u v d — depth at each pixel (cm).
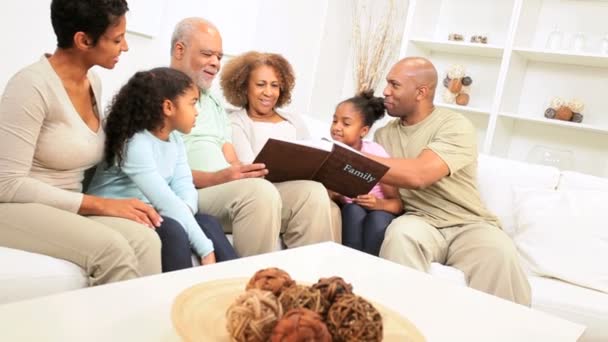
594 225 210
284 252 150
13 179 143
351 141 237
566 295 193
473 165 234
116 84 280
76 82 157
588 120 358
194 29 227
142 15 285
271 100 241
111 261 141
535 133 376
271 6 377
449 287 142
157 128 174
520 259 215
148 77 173
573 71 364
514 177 239
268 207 188
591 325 186
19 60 236
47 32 244
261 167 199
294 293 88
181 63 229
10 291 128
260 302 83
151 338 89
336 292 90
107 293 103
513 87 367
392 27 421
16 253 135
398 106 238
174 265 161
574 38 355
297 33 403
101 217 154
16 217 142
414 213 229
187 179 187
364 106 238
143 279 113
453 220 223
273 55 249
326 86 438
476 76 395
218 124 227
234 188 193
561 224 214
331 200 232
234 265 131
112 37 153
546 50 342
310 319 79
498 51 369
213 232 180
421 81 235
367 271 145
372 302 115
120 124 167
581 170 360
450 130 229
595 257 204
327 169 209
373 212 223
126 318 94
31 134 144
